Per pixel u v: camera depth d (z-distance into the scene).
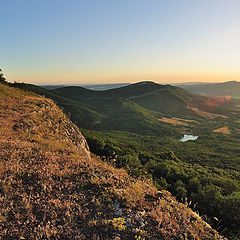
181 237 4.02
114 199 4.93
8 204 4.07
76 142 16.33
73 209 4.25
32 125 12.34
